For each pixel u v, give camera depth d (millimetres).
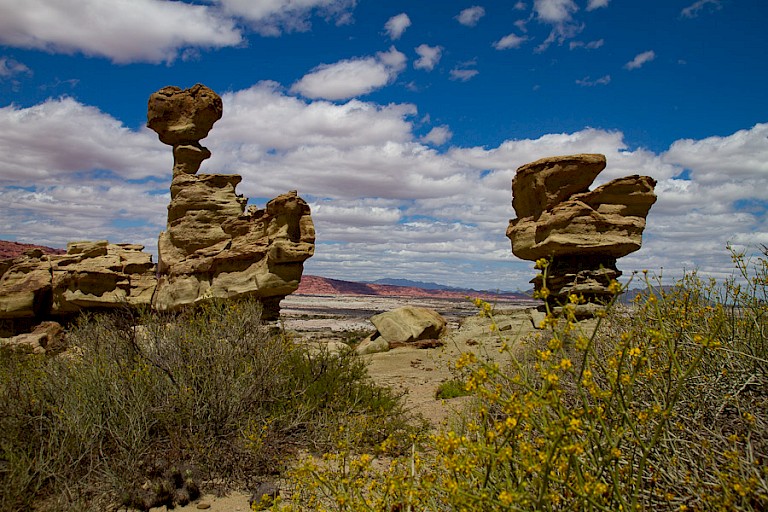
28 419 5465
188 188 26969
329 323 55406
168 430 5801
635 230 19828
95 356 6480
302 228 23172
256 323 7832
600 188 19750
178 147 28688
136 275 27203
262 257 23484
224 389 6184
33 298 24125
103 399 5816
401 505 2805
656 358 3279
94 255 27141
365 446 6395
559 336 2408
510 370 4574
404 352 19875
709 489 2436
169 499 5004
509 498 2045
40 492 4793
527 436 2648
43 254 26453
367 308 118688
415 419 7766
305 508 3914
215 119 29562
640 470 2152
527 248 21047
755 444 2789
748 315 3811
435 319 24141
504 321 21172
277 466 5703
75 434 5281
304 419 6621
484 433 2537
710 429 2969
